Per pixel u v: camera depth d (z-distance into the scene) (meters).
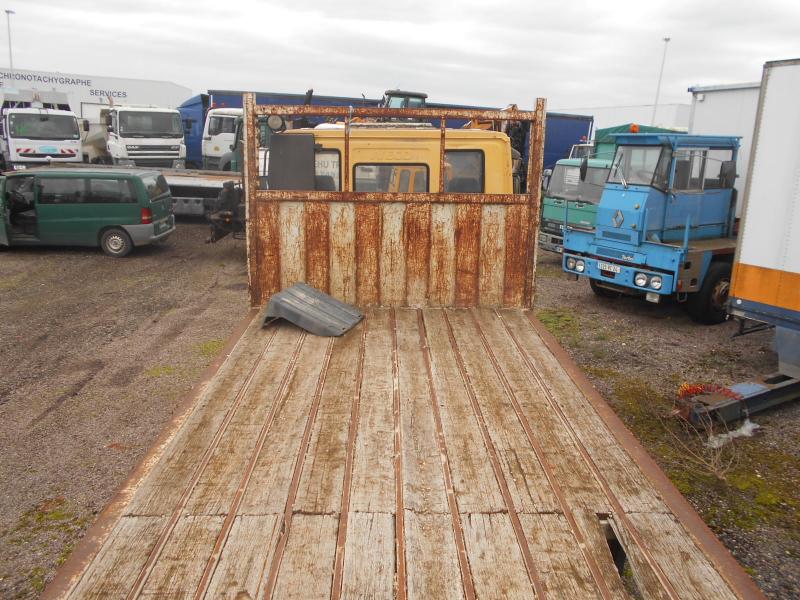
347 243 4.54
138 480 2.43
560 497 2.38
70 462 5.09
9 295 10.06
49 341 7.95
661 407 6.26
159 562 1.99
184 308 9.49
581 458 2.65
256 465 2.54
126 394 6.39
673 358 7.66
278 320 4.27
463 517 2.24
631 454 2.70
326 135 7.05
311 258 4.56
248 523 2.18
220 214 12.23
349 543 2.09
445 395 3.20
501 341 3.96
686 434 5.73
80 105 29.08
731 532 4.34
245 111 4.38
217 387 3.25
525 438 2.80
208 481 2.43
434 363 3.60
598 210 9.20
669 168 8.53
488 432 2.84
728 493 4.82
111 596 1.85
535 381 3.39
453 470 2.54
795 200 6.08
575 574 1.98
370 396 3.17
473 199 4.49
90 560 2.00
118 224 12.83
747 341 8.31
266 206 4.49
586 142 21.53
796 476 5.09
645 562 2.05
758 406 6.00
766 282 6.43
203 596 1.85
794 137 6.06
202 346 7.80
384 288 4.60
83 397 6.31
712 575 2.00
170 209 14.31
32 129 19.20
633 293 9.16
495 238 4.55
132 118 19.61
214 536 2.11
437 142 7.06
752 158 6.43
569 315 9.55
